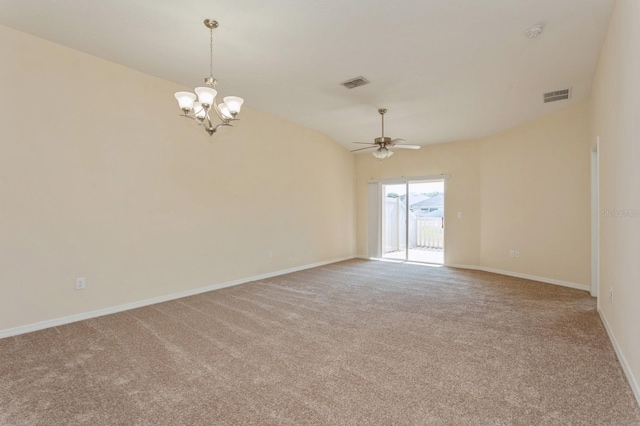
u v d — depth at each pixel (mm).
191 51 3398
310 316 3492
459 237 6418
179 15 2789
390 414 1818
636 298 2014
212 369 2342
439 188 7000
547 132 5035
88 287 3482
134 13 2770
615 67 2635
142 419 1781
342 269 6250
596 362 2418
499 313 3561
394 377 2223
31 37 3129
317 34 3055
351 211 7727
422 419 1771
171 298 4180
